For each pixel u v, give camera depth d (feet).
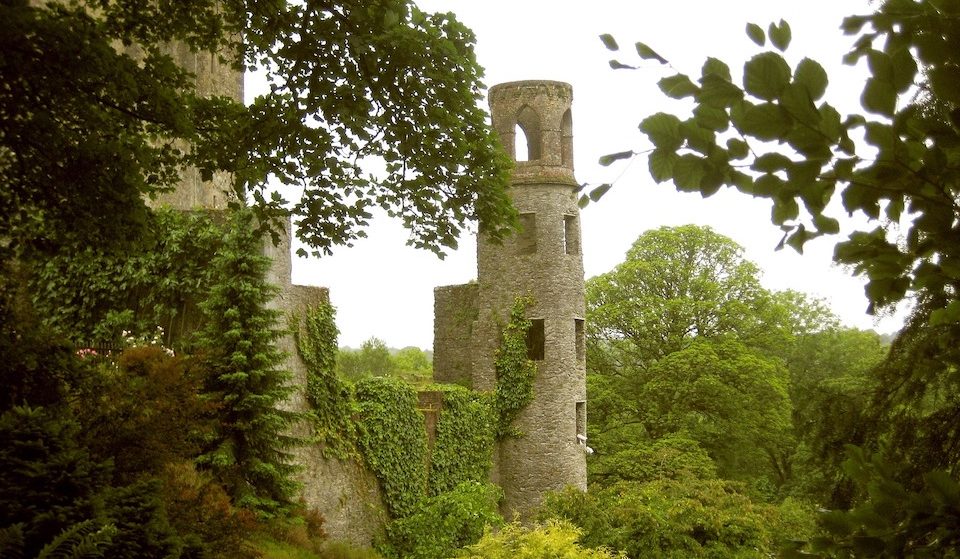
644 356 128.36
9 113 29.40
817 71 8.55
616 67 9.37
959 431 19.69
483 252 100.37
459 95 36.52
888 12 8.67
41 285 60.64
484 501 79.05
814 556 10.42
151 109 33.35
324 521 60.85
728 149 9.27
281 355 54.54
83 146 30.17
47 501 23.95
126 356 35.22
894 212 9.84
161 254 60.13
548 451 96.78
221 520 32.68
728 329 125.59
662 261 127.75
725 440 119.85
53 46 28.32
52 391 30.27
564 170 101.35
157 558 25.38
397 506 77.61
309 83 35.47
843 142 8.87
